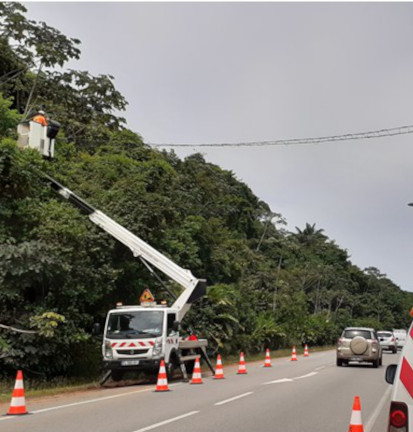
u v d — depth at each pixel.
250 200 88.56
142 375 21.53
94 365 20.83
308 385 18.16
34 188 20.70
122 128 48.31
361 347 26.75
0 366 17.66
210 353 25.25
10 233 18.98
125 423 10.48
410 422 4.89
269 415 11.65
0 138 20.75
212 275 40.44
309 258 97.31
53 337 17.80
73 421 10.71
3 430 9.66
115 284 23.95
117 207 25.31
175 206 35.59
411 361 5.03
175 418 11.11
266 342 46.25
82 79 46.59
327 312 83.62
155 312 18.77
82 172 29.56
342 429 10.13
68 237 19.77
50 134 22.14
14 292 16.98
